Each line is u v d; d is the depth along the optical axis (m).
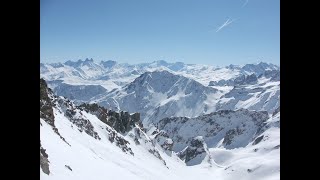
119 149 151.88
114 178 84.56
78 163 76.94
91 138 133.12
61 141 89.06
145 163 158.38
